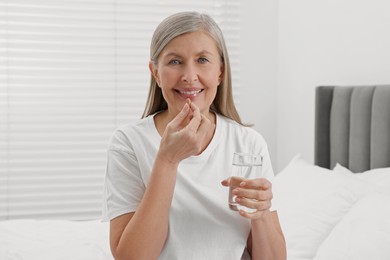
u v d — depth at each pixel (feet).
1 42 10.50
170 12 11.13
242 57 11.32
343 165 8.45
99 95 10.94
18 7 10.53
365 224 5.54
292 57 10.69
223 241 4.19
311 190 7.08
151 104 4.61
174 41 4.08
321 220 6.54
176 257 4.14
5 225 7.47
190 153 3.86
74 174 10.91
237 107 11.37
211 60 4.16
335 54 9.04
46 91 10.73
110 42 10.93
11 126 10.62
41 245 6.64
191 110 3.96
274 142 11.56
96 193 10.98
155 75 4.40
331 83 9.20
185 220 4.16
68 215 10.91
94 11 10.81
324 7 9.36
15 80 10.59
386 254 5.15
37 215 10.78
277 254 4.18
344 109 8.41
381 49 7.82
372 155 7.68
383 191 6.55
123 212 4.13
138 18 11.03
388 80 7.68
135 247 3.84
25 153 10.69
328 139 8.87
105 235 7.16
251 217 3.79
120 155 4.27
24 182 10.70
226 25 11.25
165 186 3.87
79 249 6.47
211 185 4.26
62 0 10.68
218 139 4.44
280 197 7.34
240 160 3.84
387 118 7.39
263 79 11.42
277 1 11.39
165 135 3.84
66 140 10.85
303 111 10.19
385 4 7.70
